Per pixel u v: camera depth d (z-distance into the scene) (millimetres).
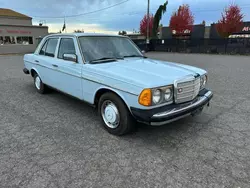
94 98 3438
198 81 3238
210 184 2156
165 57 19328
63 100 5000
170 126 3568
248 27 29453
